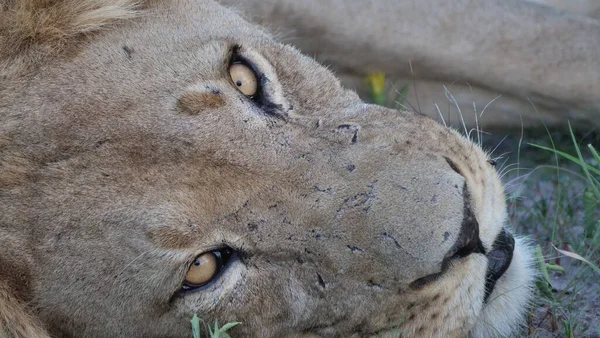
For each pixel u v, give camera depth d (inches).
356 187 239.3
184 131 240.2
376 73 368.8
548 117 366.0
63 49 253.1
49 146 240.4
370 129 253.0
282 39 357.4
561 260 305.0
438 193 235.0
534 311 278.5
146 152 237.3
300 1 355.9
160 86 246.8
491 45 355.9
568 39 355.3
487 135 377.1
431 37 357.4
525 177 348.2
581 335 262.5
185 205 234.2
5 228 240.7
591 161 355.9
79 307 242.8
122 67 250.5
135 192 234.8
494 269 255.3
